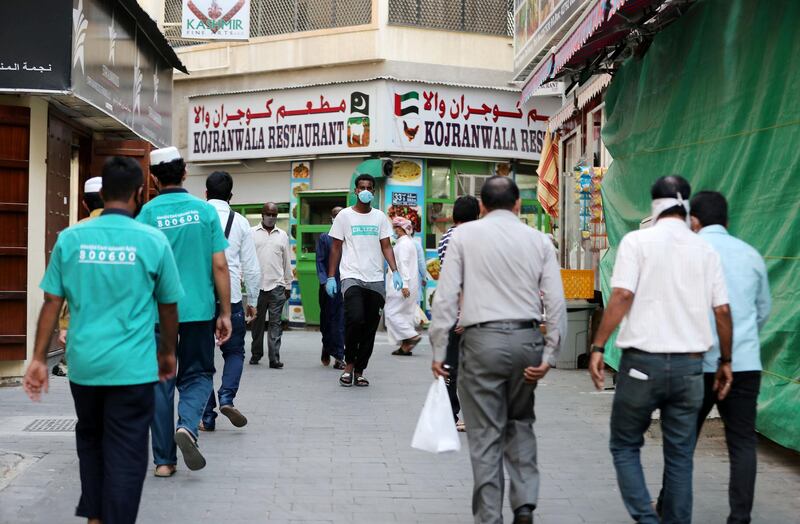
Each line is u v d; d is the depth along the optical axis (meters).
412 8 19.02
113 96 11.05
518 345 4.76
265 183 20.16
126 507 4.23
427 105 18.91
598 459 6.75
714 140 7.34
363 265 10.05
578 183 13.14
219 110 20.28
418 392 9.83
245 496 5.61
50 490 5.62
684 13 8.02
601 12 6.99
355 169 19.08
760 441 7.16
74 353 4.21
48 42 9.22
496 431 4.80
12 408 8.34
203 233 5.97
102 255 4.23
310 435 7.48
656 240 4.57
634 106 9.38
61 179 10.84
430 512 5.36
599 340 4.62
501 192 4.95
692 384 4.50
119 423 4.25
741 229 6.79
